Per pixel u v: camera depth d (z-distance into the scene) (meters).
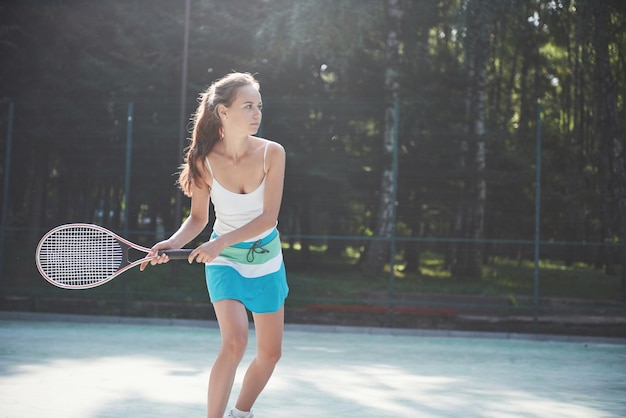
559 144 19.03
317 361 7.66
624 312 12.38
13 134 14.88
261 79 16.38
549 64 20.92
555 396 5.80
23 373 6.13
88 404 4.82
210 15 15.84
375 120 16.02
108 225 15.35
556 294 15.63
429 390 5.90
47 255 3.47
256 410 4.79
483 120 17.28
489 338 11.31
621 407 5.35
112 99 15.67
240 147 3.48
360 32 15.01
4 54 15.91
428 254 22.42
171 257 3.42
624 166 15.83
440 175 16.34
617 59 17.55
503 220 17.44
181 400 5.05
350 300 12.32
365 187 16.19
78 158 15.22
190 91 15.48
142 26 15.88
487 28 14.52
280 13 14.88
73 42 16.25
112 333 10.07
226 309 3.43
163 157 15.18
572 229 17.45
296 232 18.08
